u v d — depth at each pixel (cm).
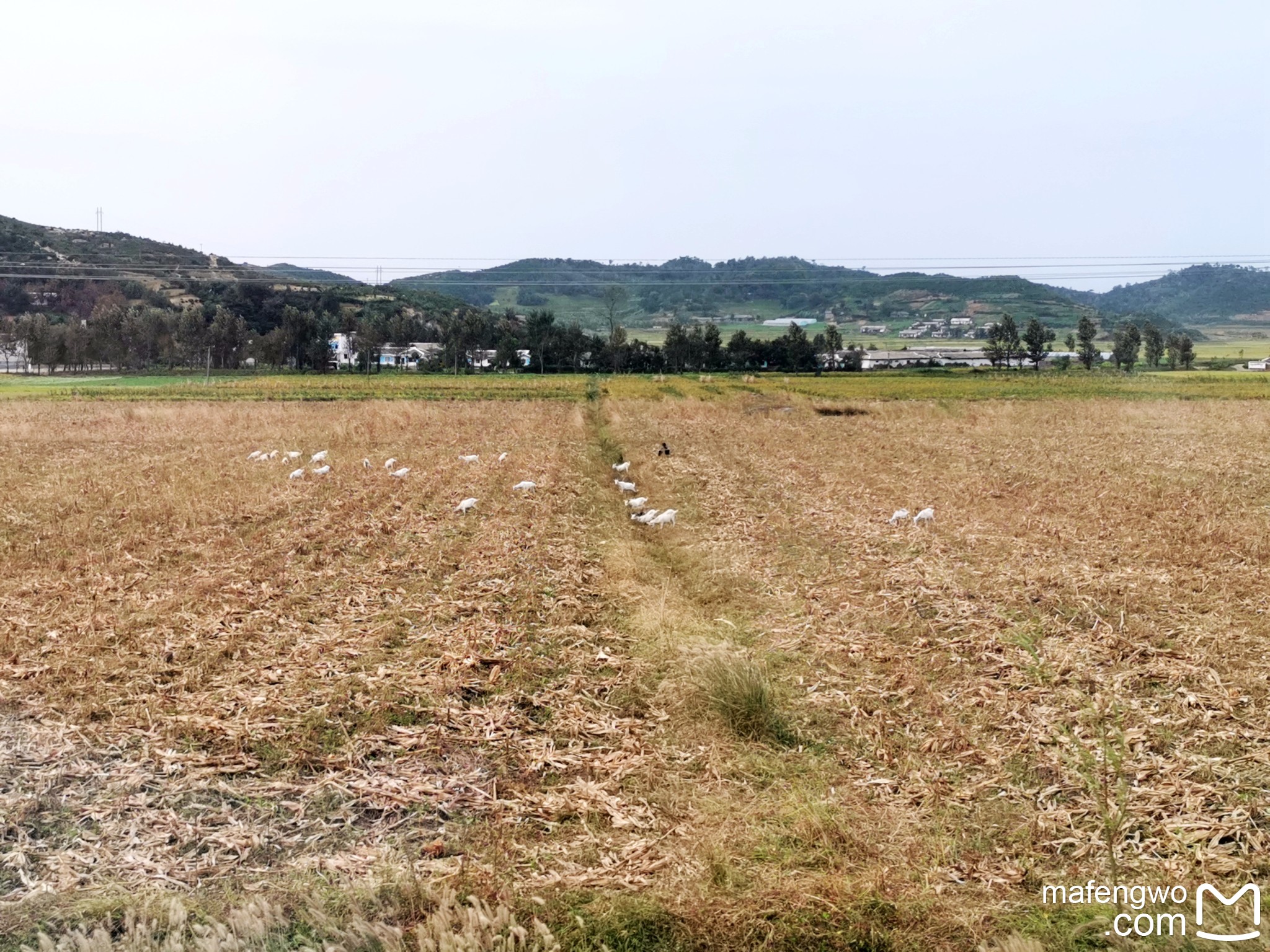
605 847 575
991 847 578
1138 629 946
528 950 481
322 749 702
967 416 4212
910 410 4534
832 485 2047
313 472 2195
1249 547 1330
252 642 936
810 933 492
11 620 1006
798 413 4406
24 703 782
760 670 814
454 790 648
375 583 1170
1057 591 1093
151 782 652
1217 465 2347
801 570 1254
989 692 801
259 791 641
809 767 687
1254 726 724
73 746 706
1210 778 647
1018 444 2958
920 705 789
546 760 689
